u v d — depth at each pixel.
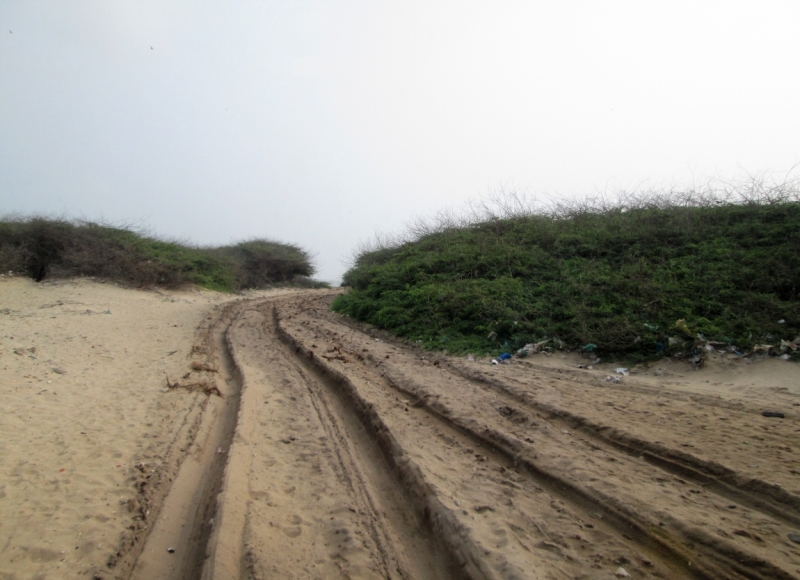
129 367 8.94
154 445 5.39
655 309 8.52
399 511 4.12
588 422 5.33
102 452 5.16
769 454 4.29
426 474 4.42
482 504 3.91
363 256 22.19
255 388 7.63
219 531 3.68
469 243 15.38
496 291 11.02
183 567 3.46
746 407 5.52
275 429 5.94
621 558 3.16
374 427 5.78
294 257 37.19
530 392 6.50
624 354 7.88
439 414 6.06
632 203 14.13
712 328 7.61
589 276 10.49
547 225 14.35
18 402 6.59
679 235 11.23
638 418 5.37
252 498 4.27
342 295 18.58
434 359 9.12
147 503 4.21
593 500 3.85
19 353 9.26
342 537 3.67
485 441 5.19
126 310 16.31
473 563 3.24
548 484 4.25
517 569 3.06
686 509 3.59
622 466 4.37
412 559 3.48
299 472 4.80
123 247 22.67
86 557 3.45
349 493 4.37
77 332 12.02
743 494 3.75
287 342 11.63
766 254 9.26
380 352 9.91
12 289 17.89
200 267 26.50
